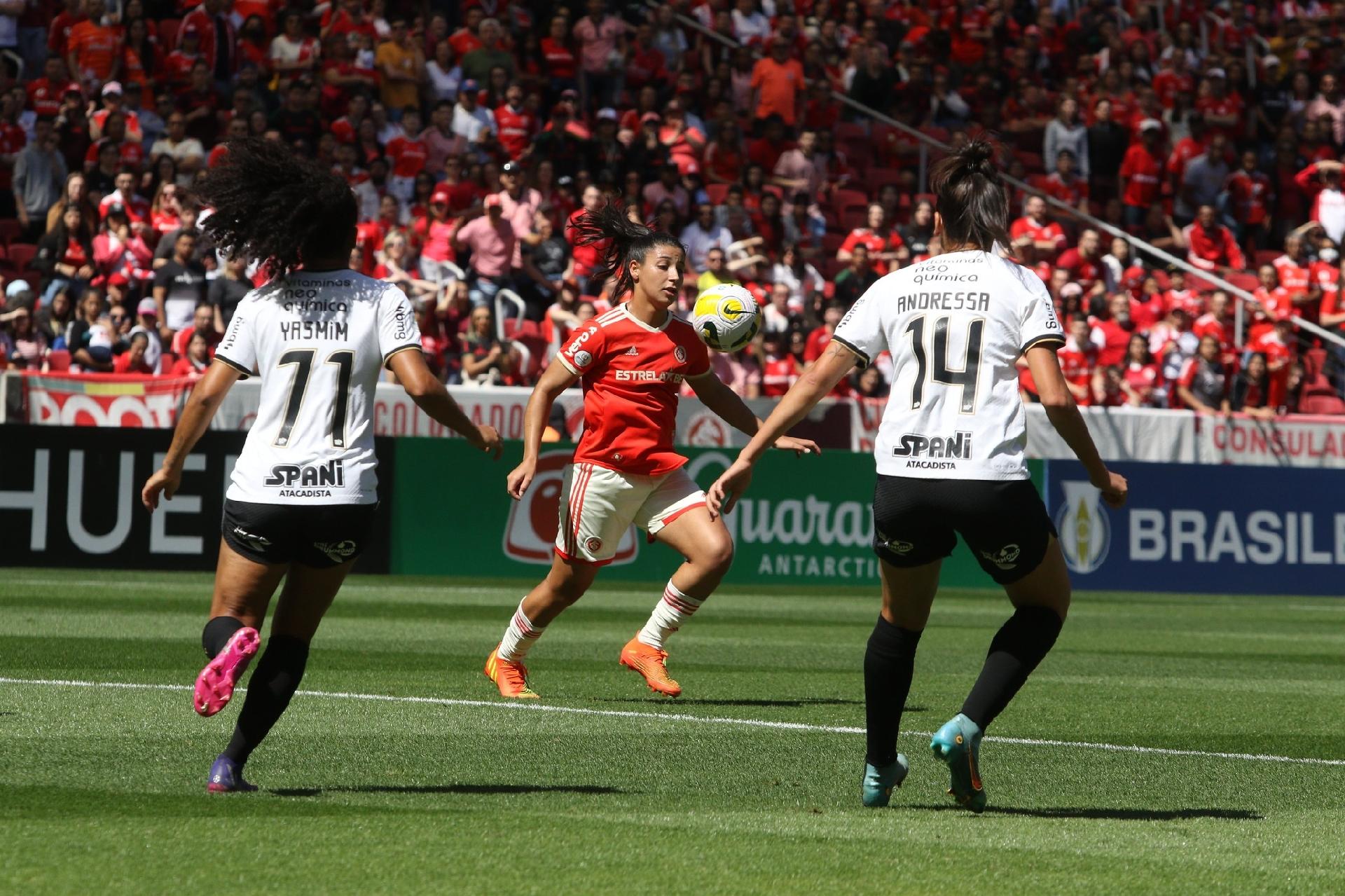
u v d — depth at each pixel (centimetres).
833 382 1650
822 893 1269
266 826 1469
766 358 6725
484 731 2191
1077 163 8525
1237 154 8881
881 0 8950
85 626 3612
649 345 2516
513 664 2625
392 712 2359
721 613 4800
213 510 5522
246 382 5700
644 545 6038
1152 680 3288
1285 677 3422
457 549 5869
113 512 5434
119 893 1209
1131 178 8375
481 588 5388
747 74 8262
